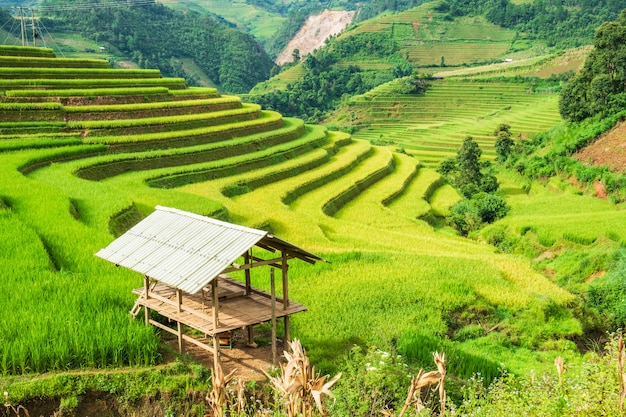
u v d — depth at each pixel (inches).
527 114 4266.7
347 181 2309.3
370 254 1053.8
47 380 515.8
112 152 1964.8
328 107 5876.0
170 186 1843.0
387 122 4923.7
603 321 992.9
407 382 579.5
